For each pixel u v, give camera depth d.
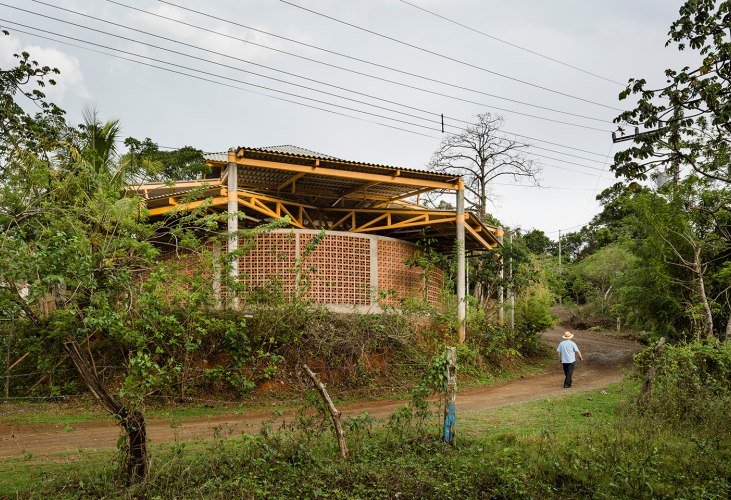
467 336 18.97
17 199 10.32
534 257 29.55
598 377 18.06
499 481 7.32
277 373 13.76
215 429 8.20
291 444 8.18
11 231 9.05
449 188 18.91
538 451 8.23
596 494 6.89
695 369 11.16
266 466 7.52
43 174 11.29
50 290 7.32
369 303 17.88
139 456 7.12
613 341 29.77
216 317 13.23
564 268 45.59
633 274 22.69
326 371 14.57
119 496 6.56
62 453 8.52
